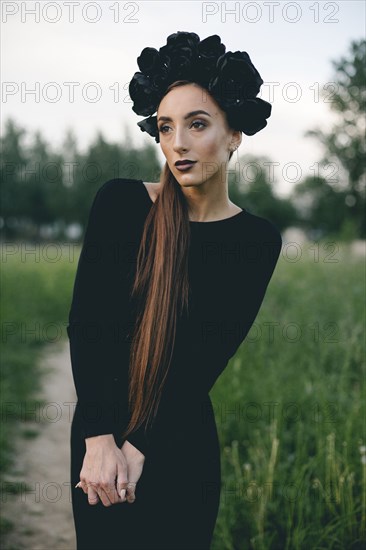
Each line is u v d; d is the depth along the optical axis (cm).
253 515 297
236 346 193
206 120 171
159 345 175
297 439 356
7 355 727
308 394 407
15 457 447
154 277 176
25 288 1169
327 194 2861
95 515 184
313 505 300
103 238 180
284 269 947
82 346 177
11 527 343
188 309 182
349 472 307
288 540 272
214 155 174
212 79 170
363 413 348
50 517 358
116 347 183
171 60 172
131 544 183
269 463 312
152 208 180
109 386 179
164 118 174
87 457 175
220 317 186
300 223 2984
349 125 2823
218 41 172
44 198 4694
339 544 279
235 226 186
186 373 184
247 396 433
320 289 744
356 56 2734
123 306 183
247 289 190
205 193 180
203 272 183
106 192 183
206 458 192
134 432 179
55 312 1069
